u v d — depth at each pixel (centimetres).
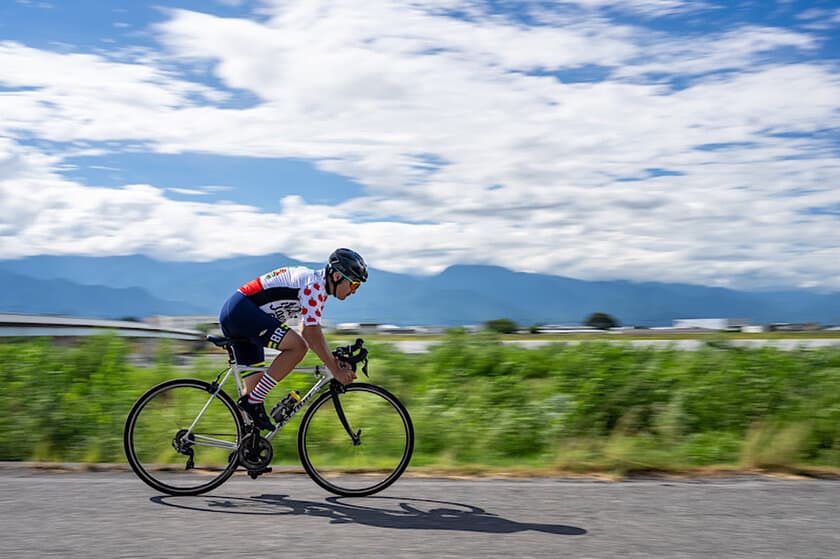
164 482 463
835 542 365
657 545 358
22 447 606
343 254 469
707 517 411
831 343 1261
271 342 464
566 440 631
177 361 1011
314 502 444
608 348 1127
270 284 470
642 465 545
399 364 1006
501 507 432
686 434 698
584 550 350
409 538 368
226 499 449
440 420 677
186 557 334
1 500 438
